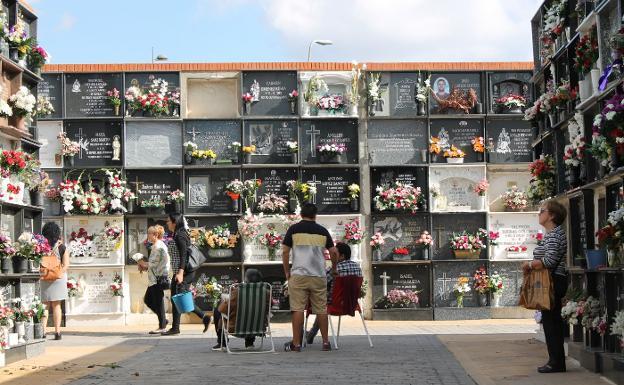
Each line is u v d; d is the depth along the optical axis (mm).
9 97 12312
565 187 12391
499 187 20391
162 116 19891
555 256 9398
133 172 19812
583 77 11242
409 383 8656
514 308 19922
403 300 19609
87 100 19891
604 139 9297
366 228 19906
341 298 12453
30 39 12602
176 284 15805
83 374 9805
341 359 10984
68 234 19422
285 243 12336
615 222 8914
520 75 20406
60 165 19609
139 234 19641
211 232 19531
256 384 8688
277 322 19328
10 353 10977
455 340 13555
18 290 12055
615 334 9211
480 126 20312
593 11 10594
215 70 20094
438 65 20359
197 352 12391
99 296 19328
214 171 19891
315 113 20141
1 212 11930
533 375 9219
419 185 20125
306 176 19969
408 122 20188
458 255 19891
